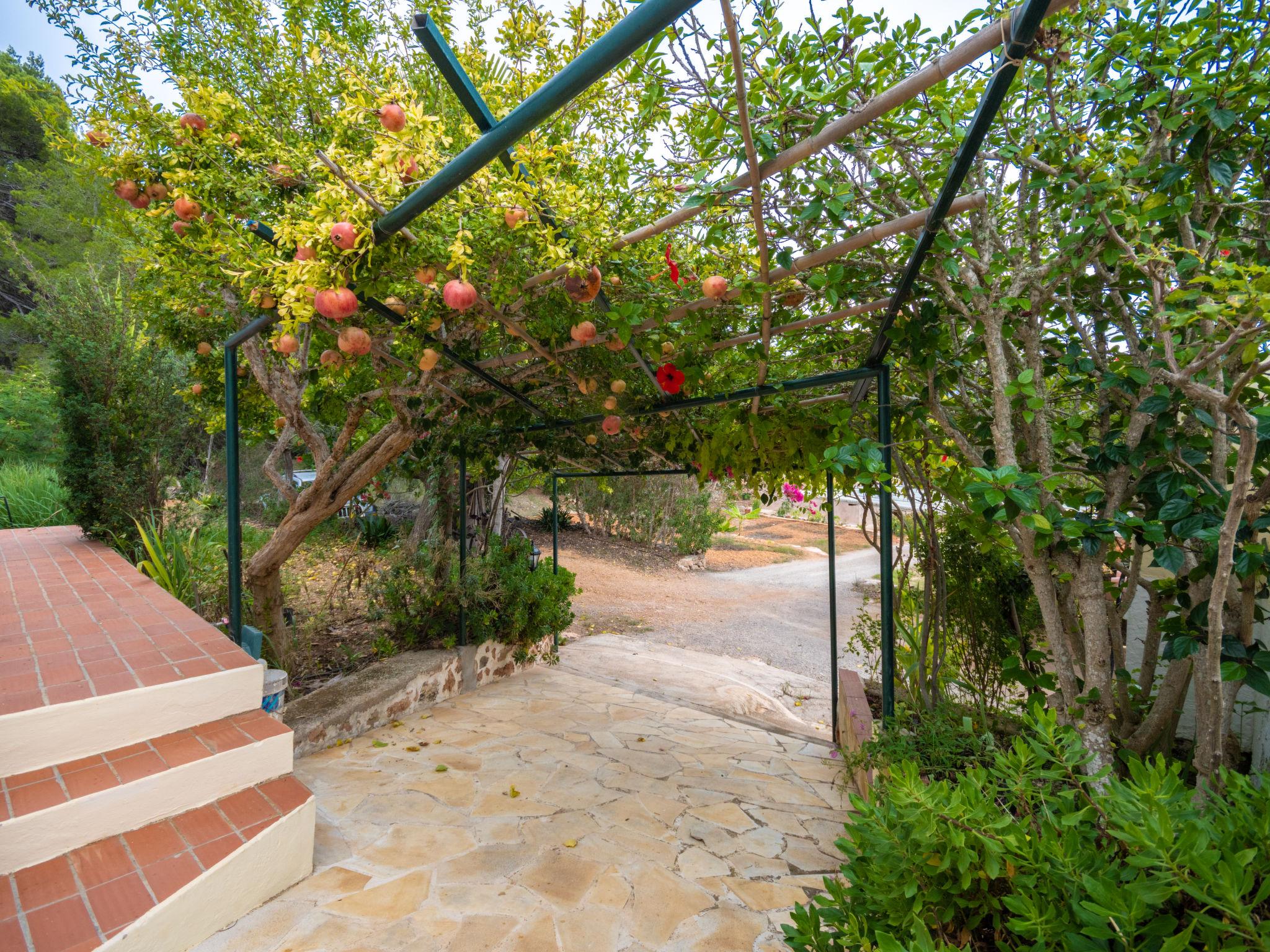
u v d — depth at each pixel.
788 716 5.04
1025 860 1.13
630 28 1.09
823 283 1.96
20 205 14.46
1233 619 1.92
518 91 2.84
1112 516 2.02
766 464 3.50
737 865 2.47
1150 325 2.29
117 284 6.10
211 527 6.11
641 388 3.34
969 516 2.38
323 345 3.31
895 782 1.29
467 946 1.94
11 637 3.09
